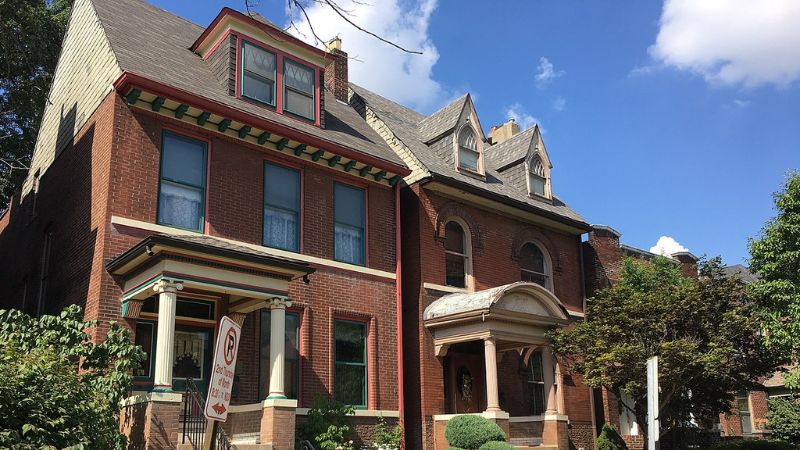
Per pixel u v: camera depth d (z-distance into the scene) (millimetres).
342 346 16672
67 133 16922
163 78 14453
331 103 20828
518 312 17688
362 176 18094
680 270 25578
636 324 17375
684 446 22484
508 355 20641
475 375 19812
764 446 20312
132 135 14047
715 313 17750
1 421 7945
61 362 9789
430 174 19000
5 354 9133
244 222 15398
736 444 20484
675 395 18719
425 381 17891
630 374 17406
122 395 11352
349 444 15102
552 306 18672
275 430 12805
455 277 19938
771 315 18594
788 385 19000
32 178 19438
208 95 15070
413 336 18391
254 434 13375
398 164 18453
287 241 16219
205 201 14836
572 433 21219
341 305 16750
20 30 21312
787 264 19000
